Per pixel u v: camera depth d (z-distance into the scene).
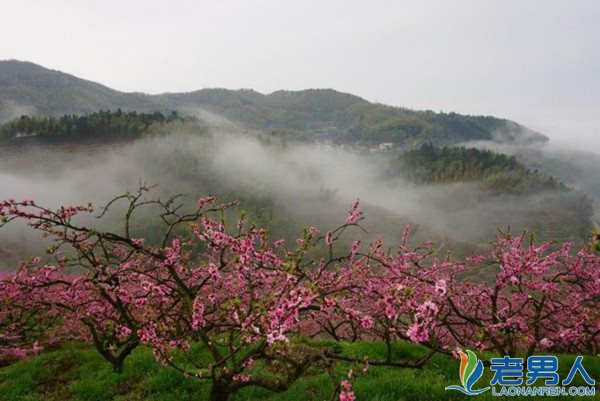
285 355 6.96
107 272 10.16
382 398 7.86
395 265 13.19
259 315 6.70
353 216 8.95
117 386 10.17
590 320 11.83
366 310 11.53
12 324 15.00
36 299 14.52
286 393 8.79
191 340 12.36
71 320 15.81
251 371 9.95
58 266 10.95
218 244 8.29
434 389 8.34
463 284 14.05
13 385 10.91
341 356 6.98
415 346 11.58
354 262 12.99
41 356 12.89
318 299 7.09
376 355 11.10
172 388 9.41
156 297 10.00
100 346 10.70
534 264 11.02
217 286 11.25
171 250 9.38
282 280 9.18
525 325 10.67
